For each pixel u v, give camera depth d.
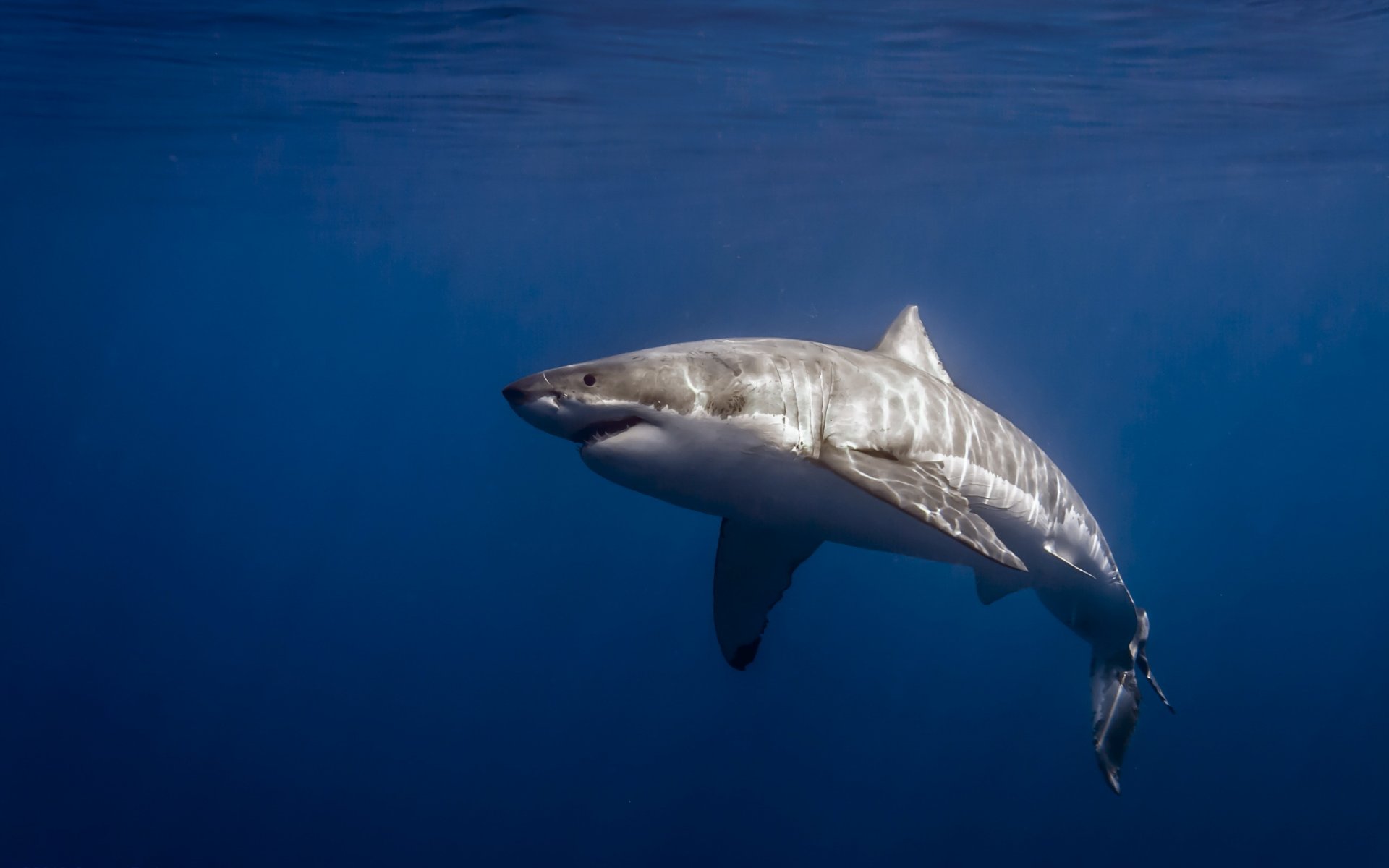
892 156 20.50
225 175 21.84
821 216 30.12
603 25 11.71
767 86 14.74
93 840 15.94
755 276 49.53
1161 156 20.55
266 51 12.66
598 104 15.88
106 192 24.11
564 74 14.03
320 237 33.22
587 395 3.74
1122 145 19.39
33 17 11.20
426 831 15.52
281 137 17.88
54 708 24.91
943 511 3.48
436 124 17.12
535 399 3.78
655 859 14.09
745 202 27.25
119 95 14.77
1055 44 12.36
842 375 4.13
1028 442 5.29
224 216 28.38
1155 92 14.92
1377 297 56.25
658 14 11.26
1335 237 34.25
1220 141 18.98
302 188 23.73
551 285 54.22
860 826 14.77
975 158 20.77
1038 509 5.07
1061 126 17.48
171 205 26.31
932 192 25.61
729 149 19.81
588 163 21.41
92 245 35.03
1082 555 5.53
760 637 5.46
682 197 26.34
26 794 18.12
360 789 17.45
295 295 57.47
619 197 26.33
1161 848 13.48
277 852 15.08
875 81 14.39
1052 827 14.20
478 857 14.52
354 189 23.98
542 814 15.95
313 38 12.12
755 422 3.80
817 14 11.23
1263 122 17.25
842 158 20.78
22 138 17.83
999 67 13.53
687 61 13.41
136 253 37.41
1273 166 21.98
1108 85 14.46
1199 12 11.05
